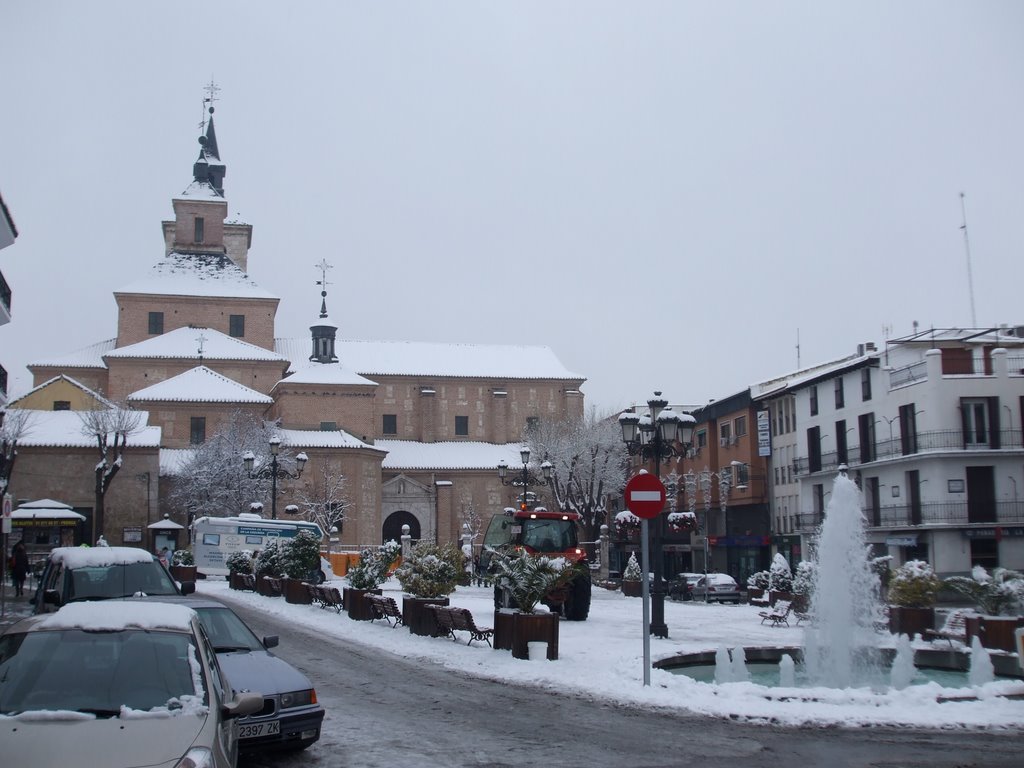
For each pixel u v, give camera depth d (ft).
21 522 162.50
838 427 172.14
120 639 26.00
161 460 227.20
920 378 149.28
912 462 148.97
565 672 55.06
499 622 65.31
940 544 141.69
